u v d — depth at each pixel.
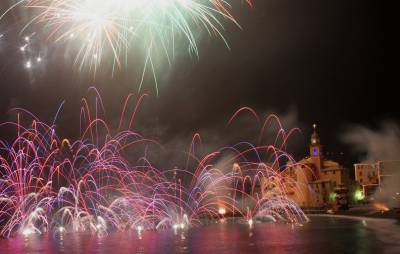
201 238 40.53
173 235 45.03
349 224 51.53
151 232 50.03
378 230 41.78
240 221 71.25
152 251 31.27
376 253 26.75
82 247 35.25
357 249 28.78
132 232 51.34
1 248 36.12
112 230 55.38
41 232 53.94
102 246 35.59
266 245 33.22
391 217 57.25
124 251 31.67
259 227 54.16
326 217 69.38
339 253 27.30
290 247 31.36
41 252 32.69
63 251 32.81
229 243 35.44
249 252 29.38
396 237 35.00
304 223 58.19
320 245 31.83
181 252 30.36
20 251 33.75
